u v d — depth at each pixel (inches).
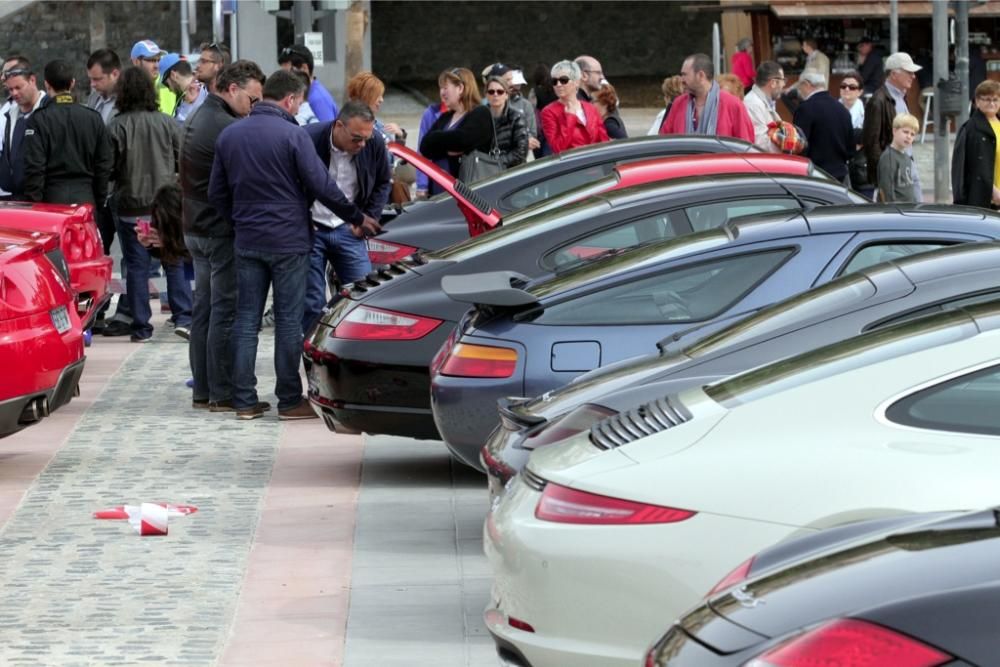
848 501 419.5
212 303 1006.4
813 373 448.1
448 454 889.5
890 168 1440.7
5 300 784.9
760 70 1475.1
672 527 424.8
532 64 4217.5
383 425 806.5
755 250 688.4
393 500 783.7
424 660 548.1
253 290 970.1
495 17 4195.4
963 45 1846.7
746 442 434.3
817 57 2512.3
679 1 4197.8
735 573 347.9
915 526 323.6
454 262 813.2
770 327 569.3
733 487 425.7
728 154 953.5
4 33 3038.9
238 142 944.3
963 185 1398.9
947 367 437.7
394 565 668.7
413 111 3577.8
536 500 451.2
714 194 825.5
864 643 264.5
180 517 751.1
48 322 805.9
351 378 803.4
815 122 1542.8
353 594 627.5
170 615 601.6
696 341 595.8
